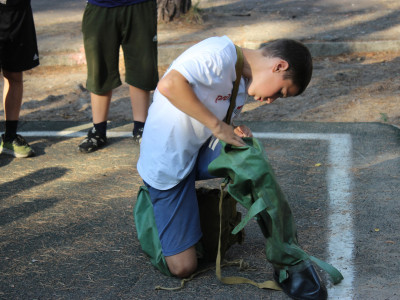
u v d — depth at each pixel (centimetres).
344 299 271
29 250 338
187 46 786
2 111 635
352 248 318
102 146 520
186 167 285
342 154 462
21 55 476
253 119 572
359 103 593
